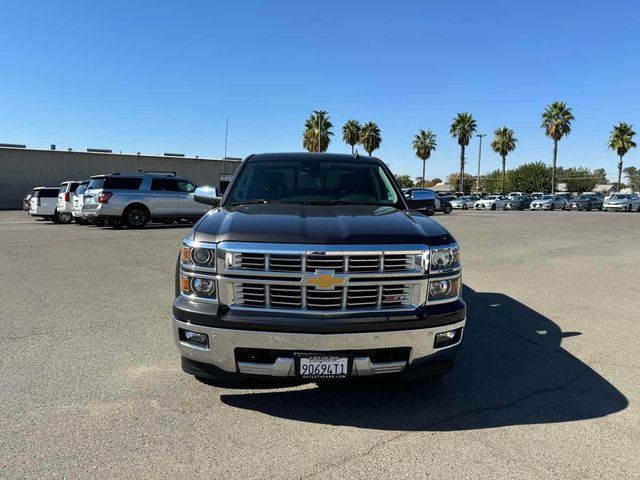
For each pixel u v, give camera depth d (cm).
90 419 309
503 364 418
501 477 254
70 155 3747
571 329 521
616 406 340
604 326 534
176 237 1342
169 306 587
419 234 309
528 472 258
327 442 287
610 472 260
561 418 321
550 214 3244
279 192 437
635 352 452
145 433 293
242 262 292
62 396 341
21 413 315
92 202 1644
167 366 398
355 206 399
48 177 3678
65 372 383
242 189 441
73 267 845
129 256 977
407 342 293
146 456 268
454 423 313
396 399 346
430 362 305
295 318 285
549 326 532
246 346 289
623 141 5953
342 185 448
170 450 275
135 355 421
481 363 420
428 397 351
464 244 1266
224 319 289
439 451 279
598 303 636
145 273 793
